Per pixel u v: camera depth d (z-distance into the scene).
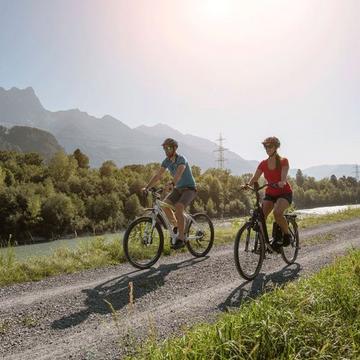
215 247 11.01
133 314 5.58
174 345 3.87
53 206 61.56
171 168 8.79
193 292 6.62
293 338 3.98
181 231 8.71
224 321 4.32
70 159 97.88
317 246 10.96
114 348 4.44
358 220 18.25
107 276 7.74
